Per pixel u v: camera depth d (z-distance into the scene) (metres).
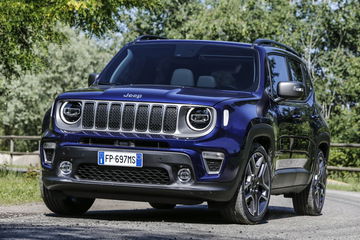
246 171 7.47
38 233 5.59
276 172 8.22
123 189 7.15
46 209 8.54
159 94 7.25
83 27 17.44
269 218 8.84
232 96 7.55
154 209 9.96
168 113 7.16
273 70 8.57
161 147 7.12
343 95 41.59
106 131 7.24
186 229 6.55
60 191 7.64
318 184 9.84
